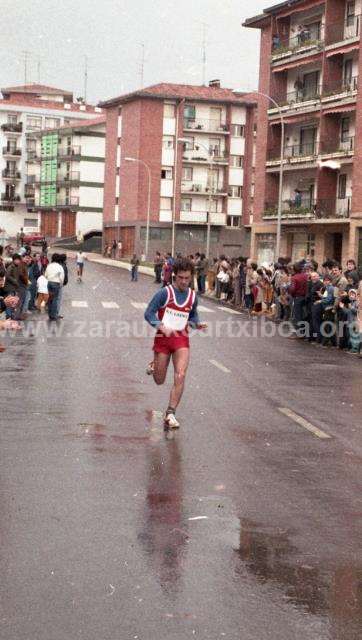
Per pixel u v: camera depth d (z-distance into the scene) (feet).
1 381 46.50
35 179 402.72
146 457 29.09
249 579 17.70
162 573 17.85
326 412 40.34
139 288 165.37
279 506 23.57
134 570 17.97
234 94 300.81
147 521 21.61
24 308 98.27
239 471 27.63
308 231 197.57
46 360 57.16
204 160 294.25
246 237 302.86
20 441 31.01
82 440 31.53
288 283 105.70
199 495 24.39
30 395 41.81
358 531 21.47
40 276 106.52
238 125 298.35
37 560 18.43
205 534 20.72
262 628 15.29
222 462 28.84
